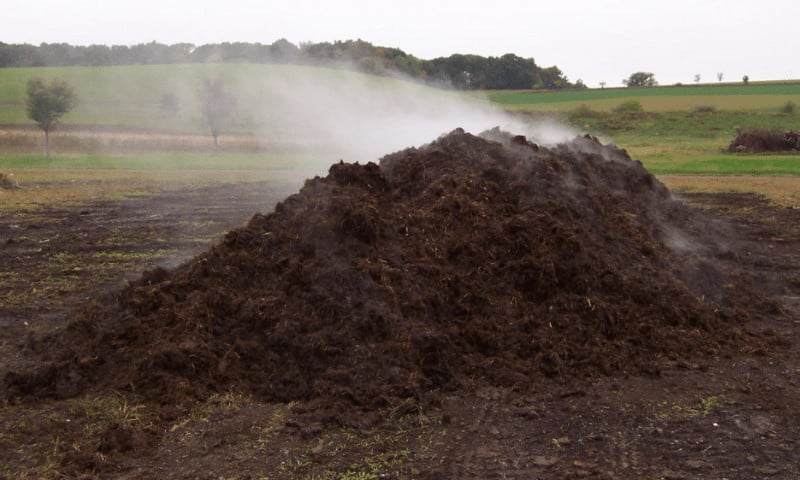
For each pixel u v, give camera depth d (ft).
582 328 20.04
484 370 18.61
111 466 14.33
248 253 21.94
